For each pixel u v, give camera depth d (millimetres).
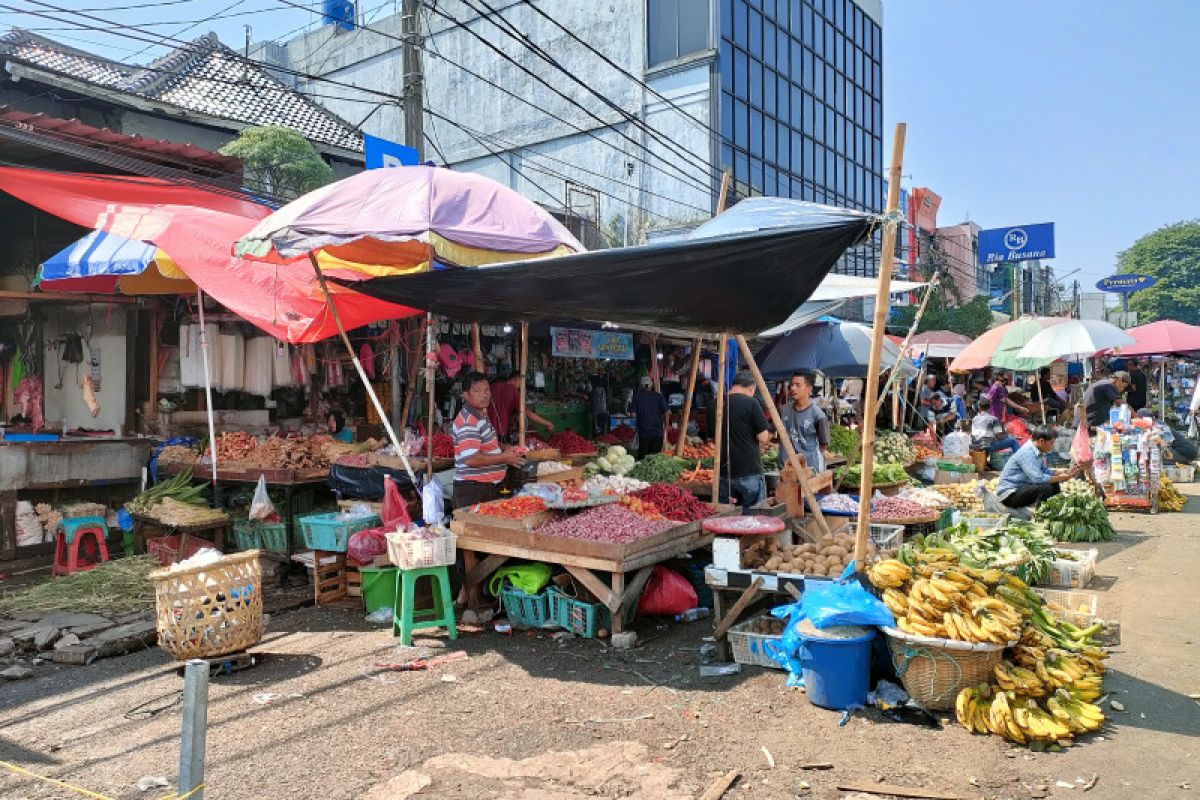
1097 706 4668
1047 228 33031
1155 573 7840
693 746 4254
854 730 4422
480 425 7016
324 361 10234
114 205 7684
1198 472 15320
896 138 4793
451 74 27125
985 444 14516
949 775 3889
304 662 5688
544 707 4812
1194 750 4121
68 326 10242
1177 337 15023
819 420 8844
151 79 16203
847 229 4934
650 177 23828
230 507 8906
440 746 4293
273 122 16734
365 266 7352
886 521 7113
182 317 9617
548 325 11633
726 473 8117
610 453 10820
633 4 23891
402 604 6215
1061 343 12109
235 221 7781
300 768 4043
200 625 5312
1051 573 7289
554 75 25250
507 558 6465
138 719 4691
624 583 6047
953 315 30141
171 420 9727
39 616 6488
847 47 31109
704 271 5418
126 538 8602
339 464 8016
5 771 4047
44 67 11820
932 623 4512
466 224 6000
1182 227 71312
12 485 8148
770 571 5398
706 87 22891
